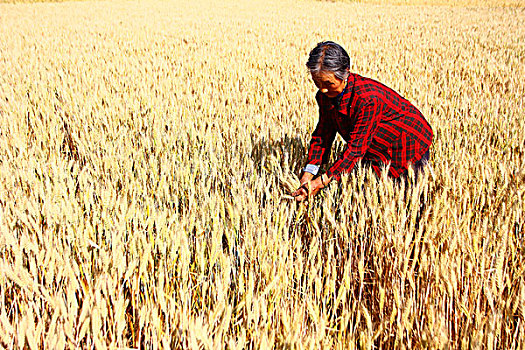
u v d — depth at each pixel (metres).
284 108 5.43
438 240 2.28
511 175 3.15
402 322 1.71
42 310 1.84
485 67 8.57
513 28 14.42
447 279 1.82
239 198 2.35
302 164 3.71
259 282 1.97
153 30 14.50
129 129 4.95
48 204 2.31
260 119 4.75
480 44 11.54
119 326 1.63
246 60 9.41
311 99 6.05
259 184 2.78
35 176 3.12
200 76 7.92
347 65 2.34
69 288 1.65
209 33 13.77
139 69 8.30
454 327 1.97
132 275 2.05
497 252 2.13
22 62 9.04
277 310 1.85
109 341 1.76
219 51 10.53
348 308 2.00
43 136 4.46
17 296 2.01
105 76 7.61
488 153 3.82
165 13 19.94
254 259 2.09
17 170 3.06
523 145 4.18
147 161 3.94
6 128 4.64
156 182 3.27
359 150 2.55
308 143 4.12
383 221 2.26
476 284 1.96
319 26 15.46
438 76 7.89
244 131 4.19
